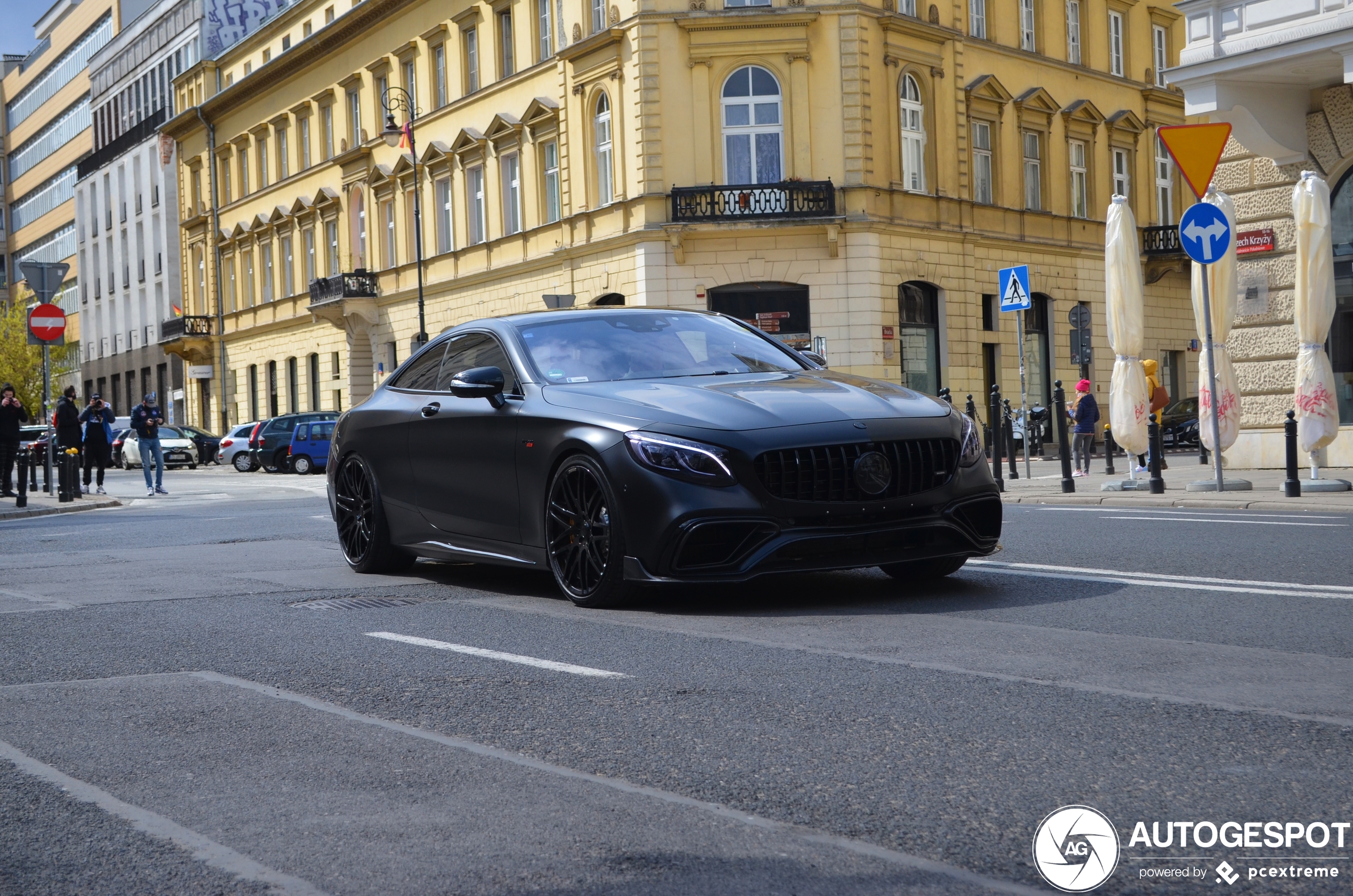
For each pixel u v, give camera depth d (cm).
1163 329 4191
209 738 482
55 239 9075
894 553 714
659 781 409
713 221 3219
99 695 563
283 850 357
